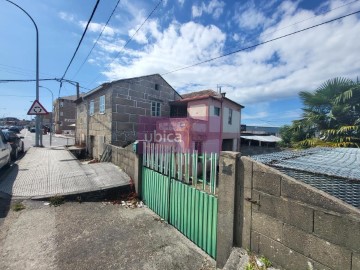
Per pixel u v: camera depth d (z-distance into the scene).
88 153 13.55
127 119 11.15
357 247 1.70
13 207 4.41
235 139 18.70
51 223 4.01
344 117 8.14
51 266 2.87
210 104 14.02
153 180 5.08
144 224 4.34
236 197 2.84
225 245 2.96
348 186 2.18
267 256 2.44
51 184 5.62
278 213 2.32
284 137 15.06
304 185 2.08
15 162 8.09
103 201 5.39
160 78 13.35
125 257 3.19
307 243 2.05
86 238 3.62
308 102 9.32
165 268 3.02
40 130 12.89
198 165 3.82
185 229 4.00
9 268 2.76
